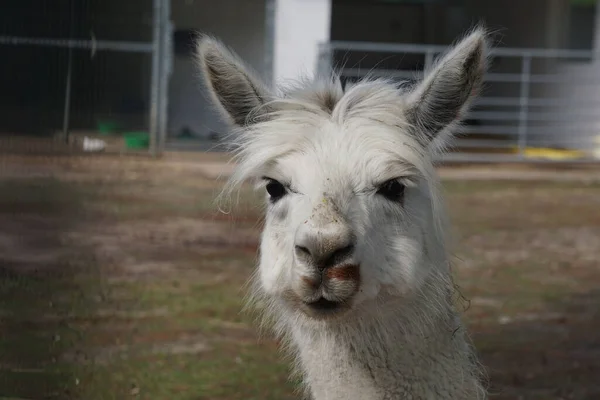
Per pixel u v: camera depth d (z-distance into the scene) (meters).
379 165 3.80
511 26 27.58
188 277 9.86
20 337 7.36
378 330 4.02
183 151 21.47
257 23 25.00
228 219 13.14
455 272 8.02
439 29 31.28
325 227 3.54
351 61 22.77
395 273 3.82
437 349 4.12
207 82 4.44
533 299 9.40
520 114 22.02
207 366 7.10
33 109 11.17
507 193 16.52
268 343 7.79
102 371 6.81
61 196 12.80
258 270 4.85
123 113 23.12
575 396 6.62
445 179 18.03
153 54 20.45
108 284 9.23
